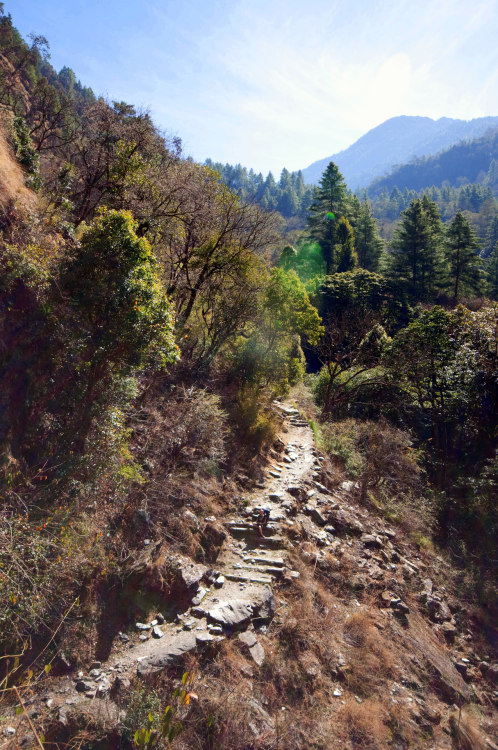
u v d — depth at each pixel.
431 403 25.31
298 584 7.43
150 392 9.89
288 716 5.25
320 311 43.44
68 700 4.52
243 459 11.14
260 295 16.12
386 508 13.43
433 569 11.46
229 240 14.99
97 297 6.79
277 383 17.27
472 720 6.51
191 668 5.21
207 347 14.82
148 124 14.05
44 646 4.90
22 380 6.26
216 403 11.29
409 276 52.91
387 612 8.19
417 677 7.02
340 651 6.64
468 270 53.09
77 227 12.17
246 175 159.25
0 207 7.74
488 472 17.33
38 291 6.73
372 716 5.71
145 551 6.55
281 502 9.76
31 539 5.06
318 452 14.02
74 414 6.66
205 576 6.89
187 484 8.48
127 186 13.30
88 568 5.72
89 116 14.47
